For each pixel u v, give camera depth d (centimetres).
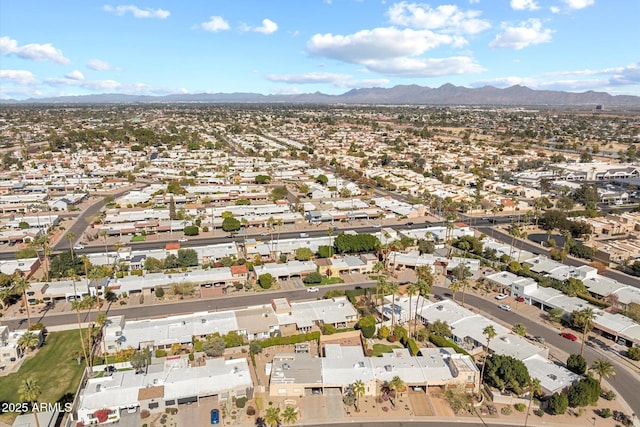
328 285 15588
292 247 18338
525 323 13188
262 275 15250
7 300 14050
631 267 17112
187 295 14688
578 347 11931
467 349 11688
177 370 10212
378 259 17450
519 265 16600
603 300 14325
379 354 11425
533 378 10088
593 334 12575
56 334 12338
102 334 11744
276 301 13362
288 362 10575
